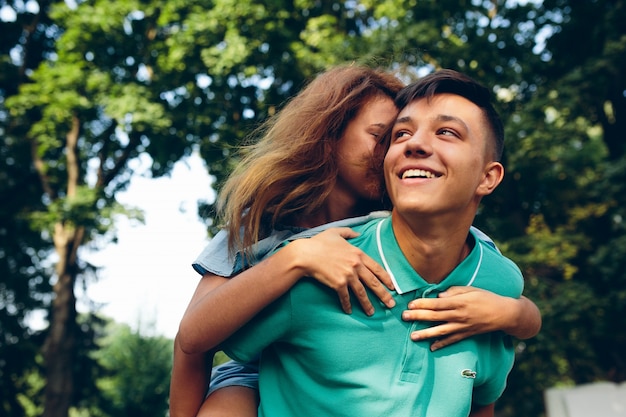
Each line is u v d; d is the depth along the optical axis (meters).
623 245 10.82
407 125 1.56
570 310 10.97
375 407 1.54
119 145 14.93
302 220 1.92
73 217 12.81
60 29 15.41
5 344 16.11
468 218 1.59
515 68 11.92
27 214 14.87
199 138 12.38
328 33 11.95
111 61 13.39
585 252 12.39
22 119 15.19
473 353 1.66
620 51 11.27
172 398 1.80
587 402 10.25
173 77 12.45
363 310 1.58
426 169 1.50
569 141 11.84
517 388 13.35
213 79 12.38
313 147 1.85
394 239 1.63
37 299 16.69
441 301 1.61
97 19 12.80
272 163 1.82
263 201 1.80
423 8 12.20
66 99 12.83
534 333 1.82
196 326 1.60
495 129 1.59
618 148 12.61
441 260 1.62
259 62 12.01
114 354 19.09
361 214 1.97
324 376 1.58
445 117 1.52
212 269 1.78
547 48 12.79
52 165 15.34
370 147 1.87
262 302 1.55
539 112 11.64
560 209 12.99
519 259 11.00
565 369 14.01
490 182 1.60
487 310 1.65
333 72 2.00
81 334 16.67
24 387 16.52
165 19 12.57
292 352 1.64
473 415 1.92
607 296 11.09
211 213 2.17
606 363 13.20
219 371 2.02
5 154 15.55
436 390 1.60
